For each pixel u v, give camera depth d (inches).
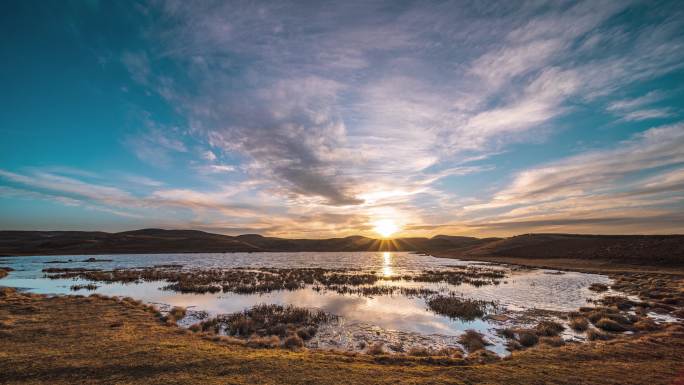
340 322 816.9
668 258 2127.2
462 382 380.5
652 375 406.9
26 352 458.6
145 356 447.8
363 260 3971.5
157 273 1943.9
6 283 1541.6
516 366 446.0
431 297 1194.6
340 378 385.7
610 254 2704.2
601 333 692.1
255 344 574.9
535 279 1786.4
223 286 1422.2
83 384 354.6
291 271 2202.3
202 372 393.7
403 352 599.2
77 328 613.6
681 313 858.1
